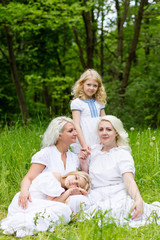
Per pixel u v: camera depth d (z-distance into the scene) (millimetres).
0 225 2799
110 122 3355
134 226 2750
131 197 3055
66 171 3266
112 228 2549
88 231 2383
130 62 10391
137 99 10375
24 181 3074
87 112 3873
